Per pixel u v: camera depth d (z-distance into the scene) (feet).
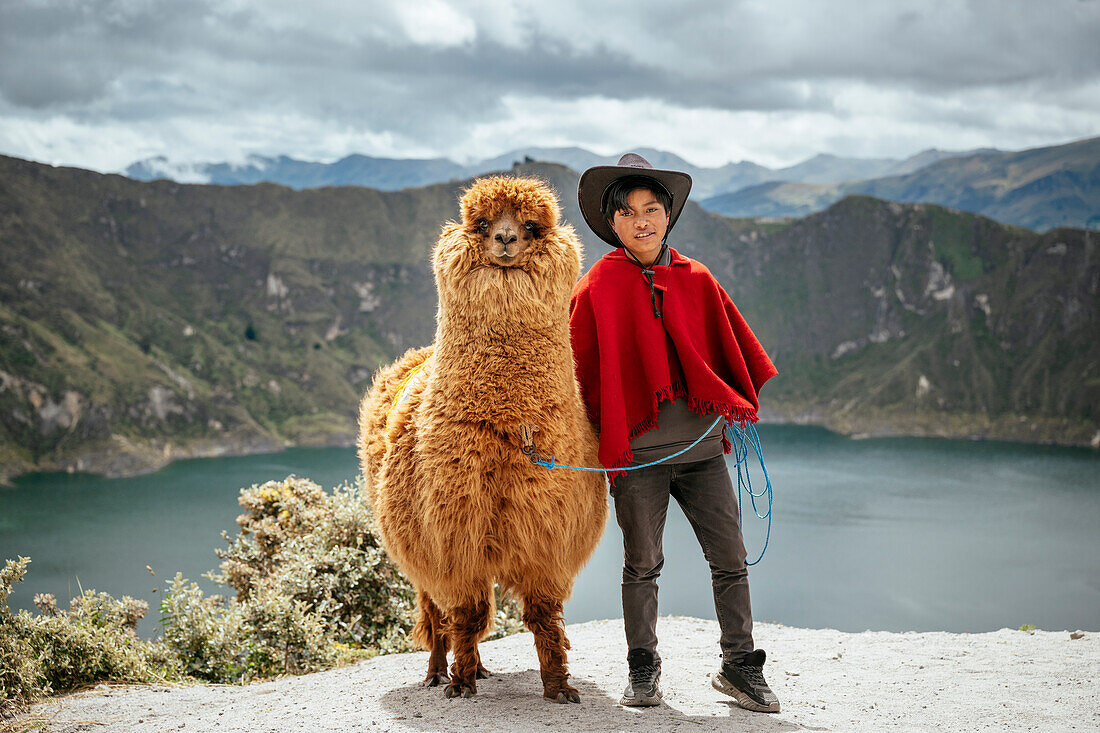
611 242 14.15
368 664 18.54
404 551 13.62
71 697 16.29
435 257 13.43
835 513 363.76
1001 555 302.66
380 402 16.39
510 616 25.67
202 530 314.14
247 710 14.51
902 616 235.61
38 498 376.89
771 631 20.80
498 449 12.64
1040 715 12.90
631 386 12.99
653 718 12.53
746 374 13.23
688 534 308.60
